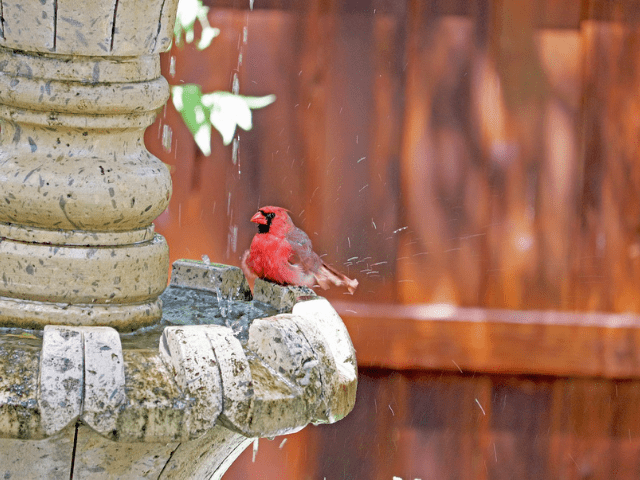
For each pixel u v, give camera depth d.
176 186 6.77
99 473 2.72
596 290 6.92
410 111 6.76
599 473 7.13
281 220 4.61
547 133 6.83
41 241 2.92
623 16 6.75
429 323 6.82
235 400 2.56
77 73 2.84
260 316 3.42
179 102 6.19
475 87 6.78
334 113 6.73
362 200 6.80
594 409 6.98
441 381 6.91
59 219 2.89
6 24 2.80
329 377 2.83
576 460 7.08
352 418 6.95
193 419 2.52
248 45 6.65
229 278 3.69
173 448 2.77
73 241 2.93
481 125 6.80
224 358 2.61
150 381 2.54
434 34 6.72
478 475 7.00
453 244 6.86
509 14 6.73
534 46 6.76
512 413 6.97
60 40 2.80
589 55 6.78
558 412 6.98
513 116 6.81
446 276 6.88
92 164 2.91
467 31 6.73
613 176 6.86
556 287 6.91
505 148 6.83
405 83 6.74
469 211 6.86
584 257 6.91
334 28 6.68
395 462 6.99
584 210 6.88
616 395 6.97
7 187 2.87
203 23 6.57
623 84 6.80
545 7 6.73
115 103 2.88
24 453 2.63
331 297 6.85
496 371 6.88
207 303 3.57
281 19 6.65
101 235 2.95
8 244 2.92
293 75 6.68
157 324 3.19
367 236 6.83
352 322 6.81
